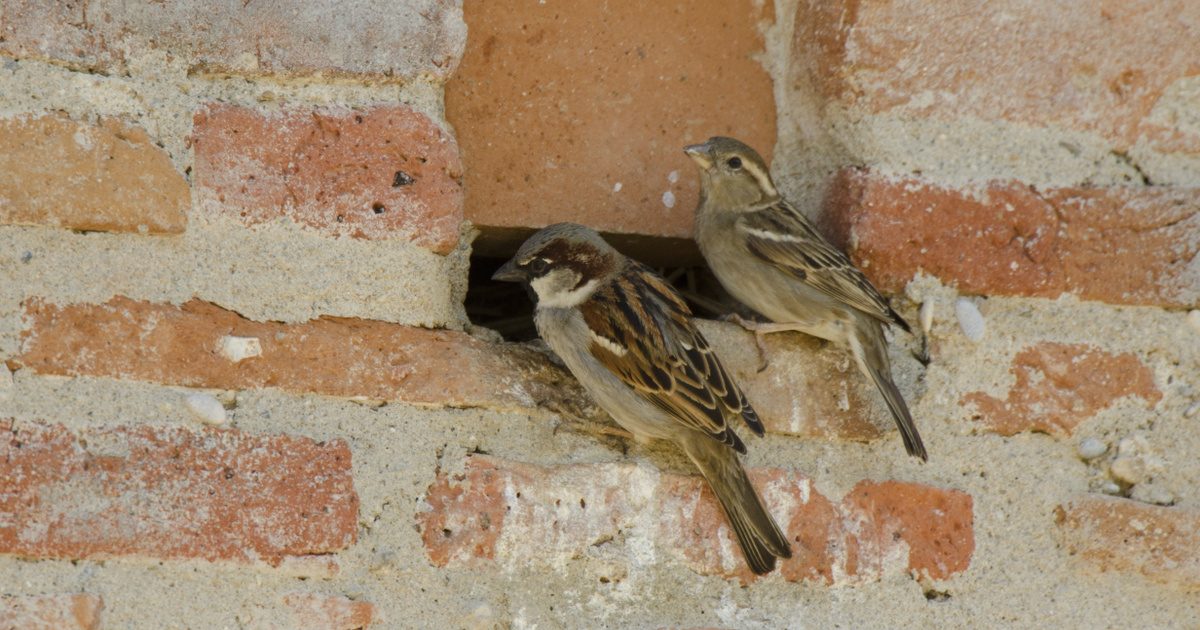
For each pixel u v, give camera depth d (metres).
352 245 3.68
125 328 3.65
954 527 3.73
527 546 3.68
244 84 3.67
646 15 3.77
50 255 3.64
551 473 3.70
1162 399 3.75
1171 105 3.77
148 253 3.65
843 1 3.76
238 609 3.64
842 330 3.75
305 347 3.67
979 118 3.76
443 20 3.70
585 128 3.76
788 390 3.74
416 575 3.67
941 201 3.75
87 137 3.65
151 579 3.63
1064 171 3.76
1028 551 3.73
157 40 3.66
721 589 3.70
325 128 3.68
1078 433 3.75
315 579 3.65
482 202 3.74
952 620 3.72
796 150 3.79
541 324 3.73
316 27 3.68
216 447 3.65
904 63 3.75
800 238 3.76
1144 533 3.74
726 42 3.78
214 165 3.66
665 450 3.72
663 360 3.72
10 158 3.64
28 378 3.63
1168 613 3.74
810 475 3.73
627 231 3.77
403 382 3.68
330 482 3.66
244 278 3.66
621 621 3.69
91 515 3.63
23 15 3.65
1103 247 3.76
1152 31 3.77
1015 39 3.76
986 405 3.74
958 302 3.75
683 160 3.78
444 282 3.70
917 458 3.74
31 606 3.62
